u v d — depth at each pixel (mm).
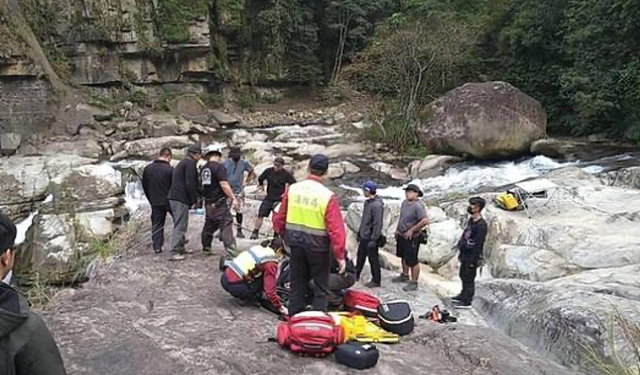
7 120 22547
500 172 16703
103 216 11445
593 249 8445
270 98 33938
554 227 9273
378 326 5203
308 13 34625
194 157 7480
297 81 34906
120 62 28406
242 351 4422
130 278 6570
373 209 7828
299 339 4348
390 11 35938
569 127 22266
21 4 25719
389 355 4543
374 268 7934
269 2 33656
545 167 16766
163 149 7953
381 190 16516
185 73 30656
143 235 9047
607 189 11594
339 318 4637
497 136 17719
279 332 4590
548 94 22953
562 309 5629
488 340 5145
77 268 8070
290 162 19438
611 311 5273
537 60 23188
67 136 23766
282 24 33625
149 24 29094
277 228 5004
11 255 1904
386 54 23109
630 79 18297
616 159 17031
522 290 6730
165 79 30203
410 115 22062
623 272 7230
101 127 24844
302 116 30703
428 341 5020
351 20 36031
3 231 1854
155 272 6812
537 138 18094
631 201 10617
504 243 9664
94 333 4789
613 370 4484
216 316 5281
